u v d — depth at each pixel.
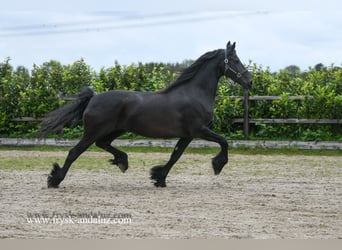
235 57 12.26
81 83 21.27
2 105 21.19
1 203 10.46
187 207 10.14
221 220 9.15
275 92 20.00
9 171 14.68
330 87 19.73
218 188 12.21
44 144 20.28
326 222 9.08
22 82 21.64
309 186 12.46
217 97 19.91
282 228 8.66
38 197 11.05
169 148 19.48
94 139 11.98
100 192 11.65
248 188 12.21
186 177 13.83
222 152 12.16
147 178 13.67
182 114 11.97
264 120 19.44
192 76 12.20
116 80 21.23
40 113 20.97
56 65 21.98
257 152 18.58
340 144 18.59
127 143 19.77
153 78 21.19
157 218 9.27
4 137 21.06
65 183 12.84
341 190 11.96
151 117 11.93
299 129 19.53
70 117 12.16
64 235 8.21
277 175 14.09
